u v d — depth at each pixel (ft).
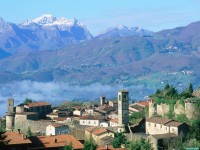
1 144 508.12
